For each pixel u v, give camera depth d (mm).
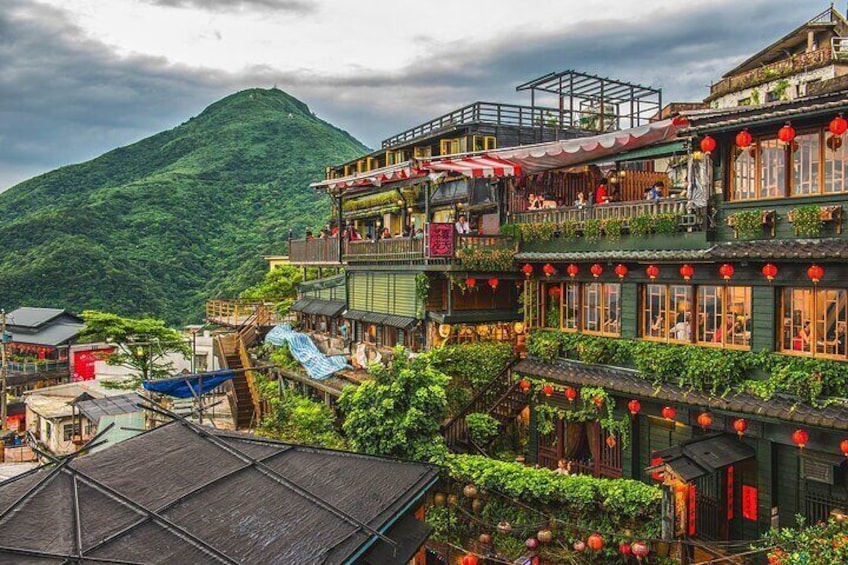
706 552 13312
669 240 16031
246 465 9828
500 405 20000
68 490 8250
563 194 22125
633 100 29625
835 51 31750
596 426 18016
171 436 10586
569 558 14648
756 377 14234
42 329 50969
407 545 9703
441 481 17438
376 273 25203
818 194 13180
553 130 30109
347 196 31406
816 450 13141
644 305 17125
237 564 7258
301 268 45250
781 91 33062
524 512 15961
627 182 21562
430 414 17828
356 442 17859
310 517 8695
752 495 14336
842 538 10047
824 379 12945
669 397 15227
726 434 14609
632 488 14430
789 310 13938
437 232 20453
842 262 12734
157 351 36125
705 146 14203
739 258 13688
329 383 24547
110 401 25812
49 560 6699
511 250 20781
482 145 28156
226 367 32094
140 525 7676
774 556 10727
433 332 21844
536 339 19578
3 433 33844
